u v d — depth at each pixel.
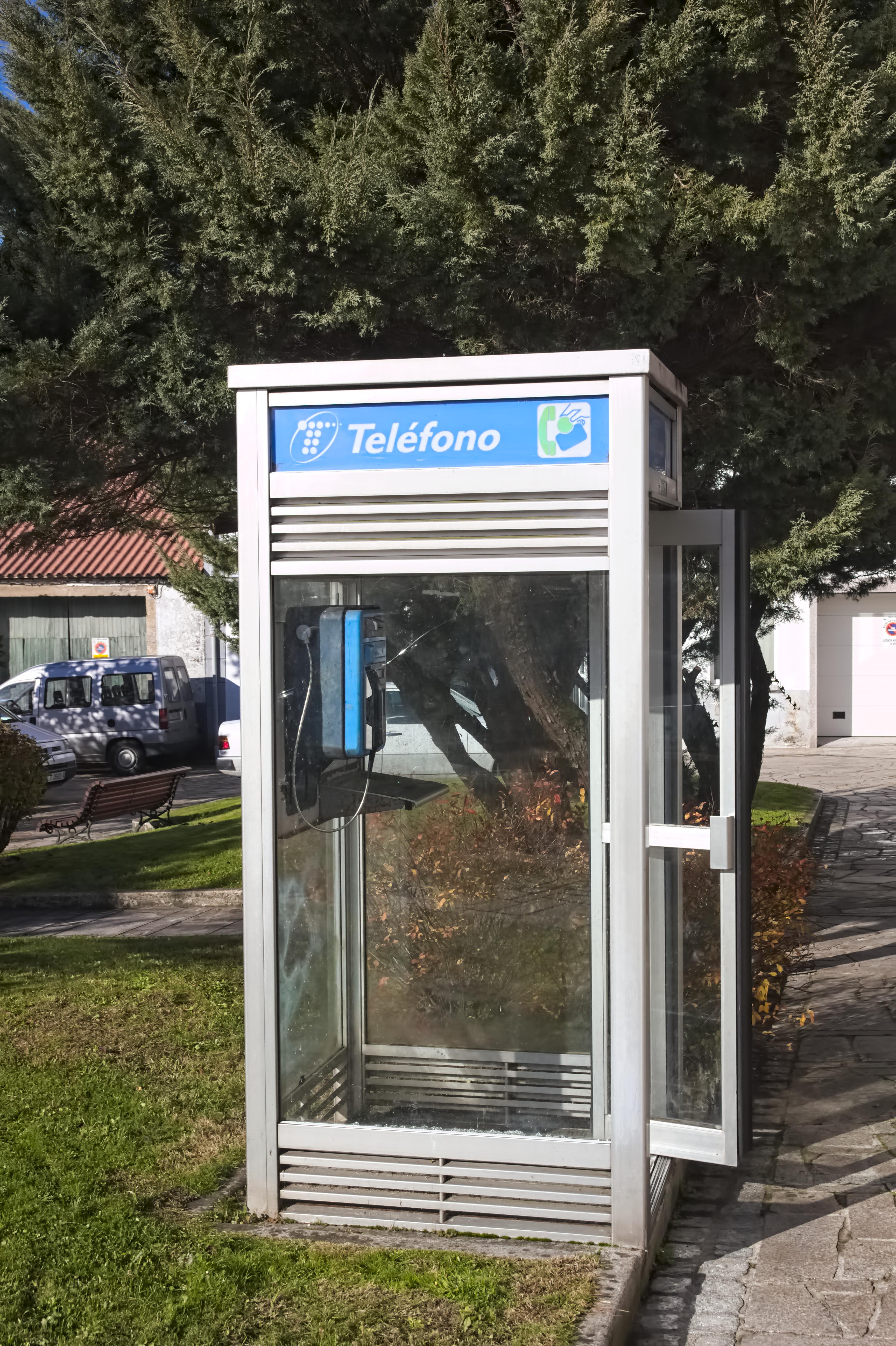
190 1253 4.12
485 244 5.21
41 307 5.54
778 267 5.42
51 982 7.73
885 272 5.39
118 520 6.88
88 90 5.13
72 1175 4.76
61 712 24.30
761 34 4.95
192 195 5.14
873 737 23.97
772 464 5.83
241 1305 3.74
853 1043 6.93
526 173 5.05
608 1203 4.38
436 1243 4.30
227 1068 5.97
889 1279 4.28
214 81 5.21
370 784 4.77
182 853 13.18
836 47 4.91
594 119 4.95
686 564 4.78
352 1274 3.95
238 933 10.01
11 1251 4.11
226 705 26.05
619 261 5.10
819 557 5.70
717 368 6.12
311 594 4.58
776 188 5.12
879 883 11.52
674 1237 4.70
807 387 5.90
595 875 4.64
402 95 5.51
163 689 24.22
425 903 4.83
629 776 4.27
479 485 4.36
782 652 23.09
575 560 4.32
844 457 6.11
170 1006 7.06
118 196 5.20
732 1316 4.07
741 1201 5.00
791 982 8.21
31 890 11.87
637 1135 4.30
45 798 21.16
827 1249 4.53
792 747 23.09
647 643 4.26
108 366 5.46
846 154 4.96
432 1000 4.83
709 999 4.68
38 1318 3.73
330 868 4.86
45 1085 5.75
